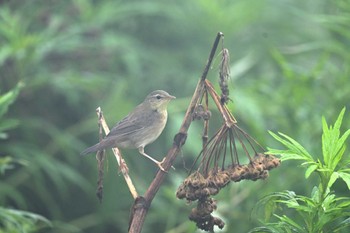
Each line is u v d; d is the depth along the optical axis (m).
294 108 11.41
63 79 12.85
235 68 13.19
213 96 6.32
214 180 6.06
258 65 14.33
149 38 15.08
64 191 13.45
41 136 13.73
